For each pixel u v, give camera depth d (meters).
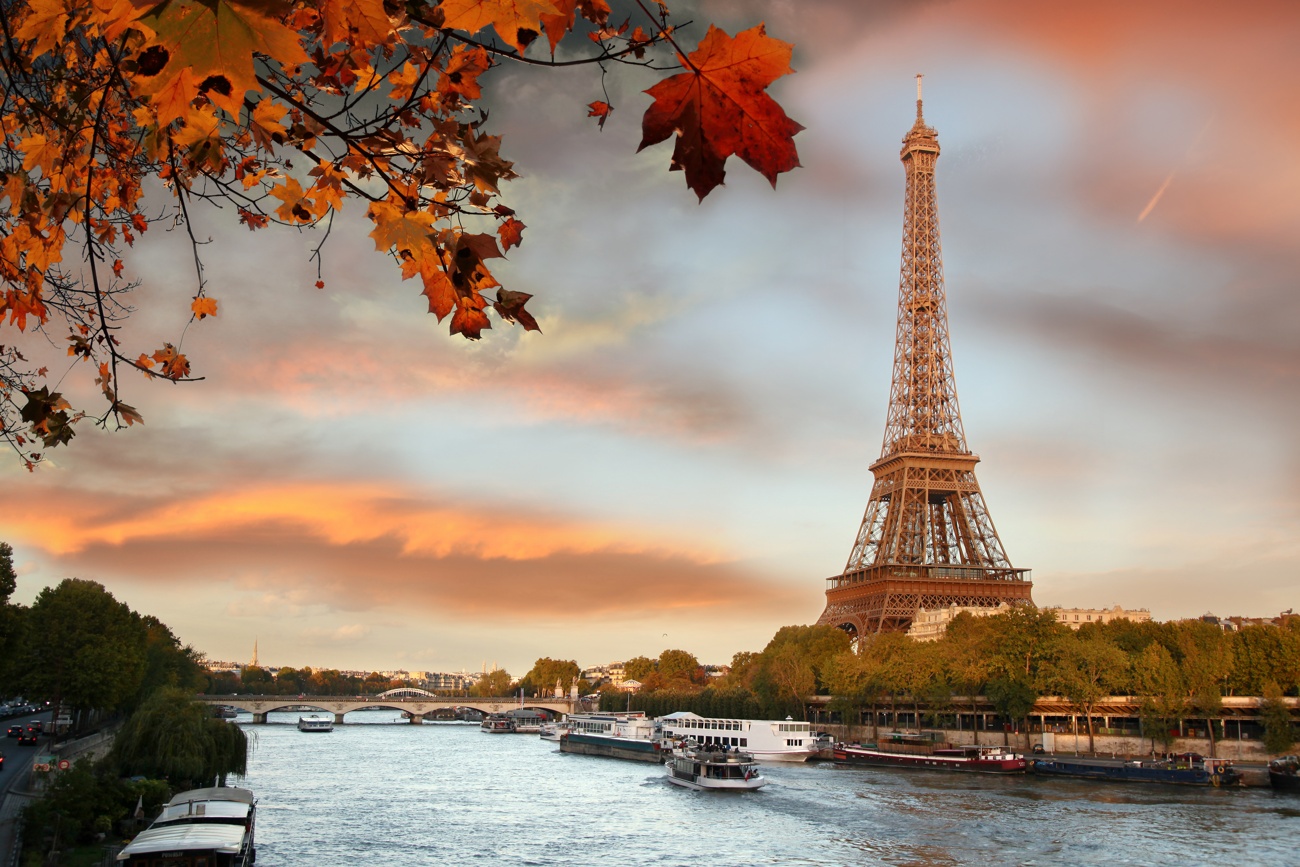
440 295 6.51
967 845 90.12
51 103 7.56
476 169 6.66
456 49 6.59
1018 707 159.50
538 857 87.62
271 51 4.22
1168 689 149.62
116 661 142.62
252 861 73.69
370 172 6.95
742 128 4.95
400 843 92.75
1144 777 135.00
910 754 168.88
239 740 108.25
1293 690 165.62
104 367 8.67
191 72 4.23
